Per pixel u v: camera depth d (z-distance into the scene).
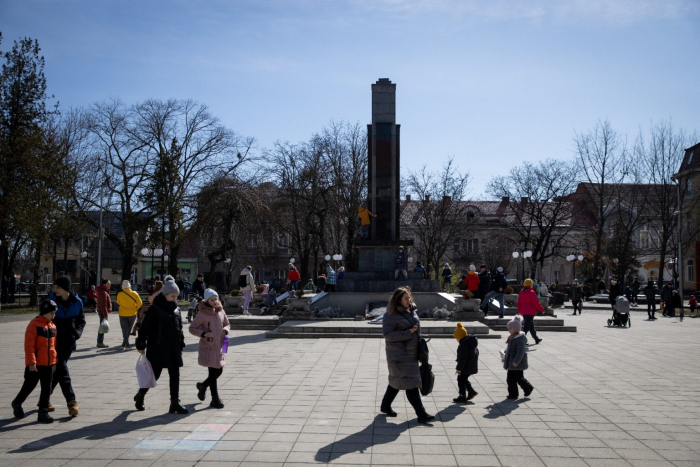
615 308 24.64
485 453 6.74
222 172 43.38
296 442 7.18
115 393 10.15
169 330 8.80
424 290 27.08
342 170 48.94
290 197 48.78
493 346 16.94
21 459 6.50
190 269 71.62
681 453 6.76
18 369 12.55
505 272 63.25
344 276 27.84
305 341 18.11
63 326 8.61
